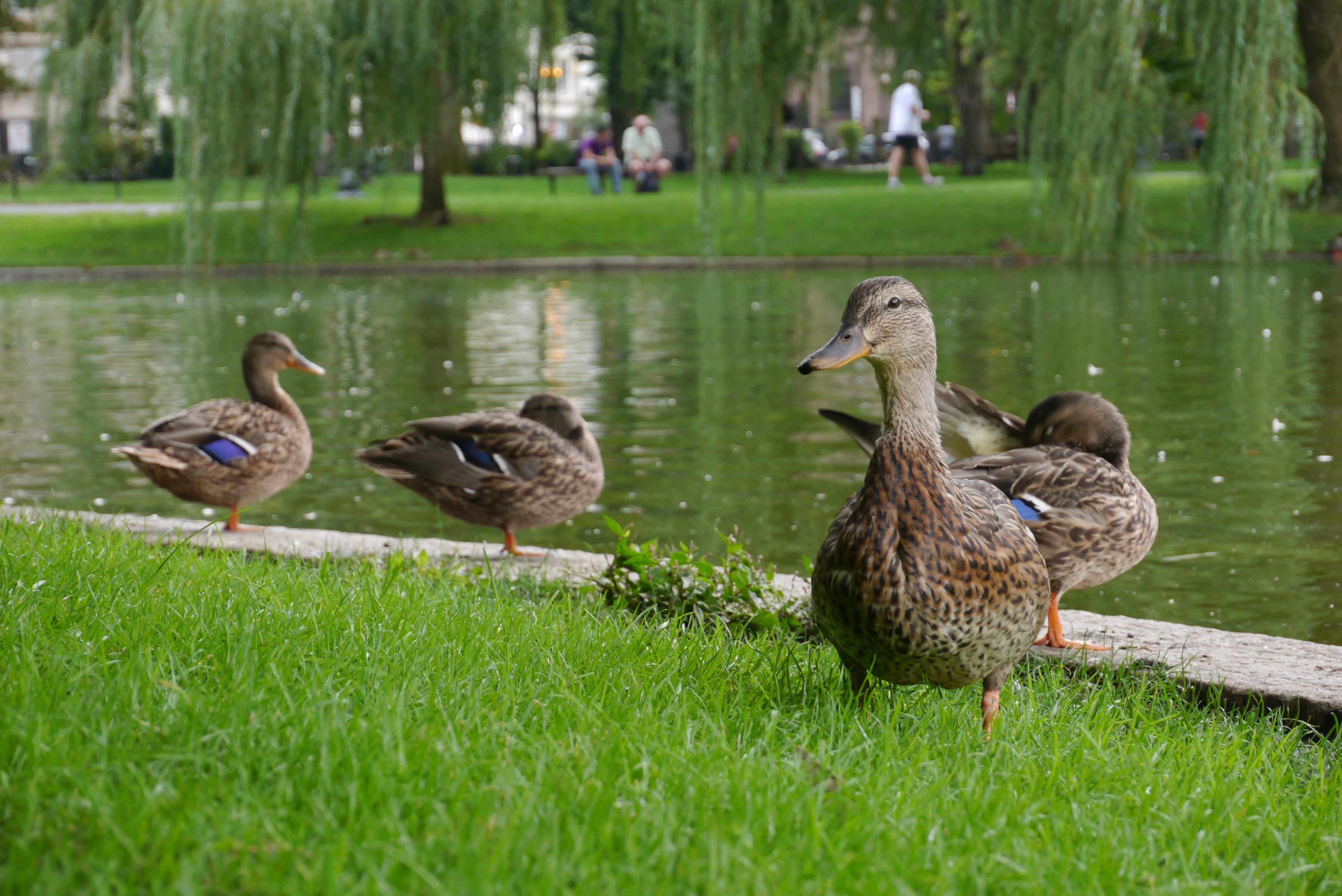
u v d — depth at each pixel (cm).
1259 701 449
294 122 2739
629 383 1395
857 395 1303
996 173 4862
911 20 2884
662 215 3356
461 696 365
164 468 703
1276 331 1661
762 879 254
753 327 1869
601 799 283
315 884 242
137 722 309
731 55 2659
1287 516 823
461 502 692
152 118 2817
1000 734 384
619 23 3325
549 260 2886
